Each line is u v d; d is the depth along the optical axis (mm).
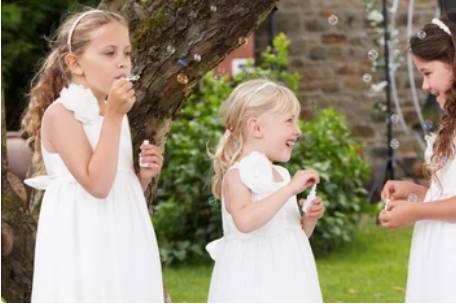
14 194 4598
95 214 3836
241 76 9289
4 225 4508
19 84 10664
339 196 8586
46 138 3926
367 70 12711
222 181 4094
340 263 8352
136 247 3893
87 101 3875
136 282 3867
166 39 4410
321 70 12719
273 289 3963
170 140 8273
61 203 3869
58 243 3844
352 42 12719
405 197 4254
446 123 4031
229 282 4020
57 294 3820
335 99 12758
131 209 3916
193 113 8719
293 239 4023
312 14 12695
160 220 8242
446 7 6383
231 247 4043
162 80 4457
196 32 4395
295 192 3854
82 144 3822
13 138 6648
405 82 12734
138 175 4551
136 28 4434
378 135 12766
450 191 4023
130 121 4480
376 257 8570
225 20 4371
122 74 3889
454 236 3992
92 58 3857
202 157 8148
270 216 3836
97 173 3703
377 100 12711
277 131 4039
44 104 4121
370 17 11375
